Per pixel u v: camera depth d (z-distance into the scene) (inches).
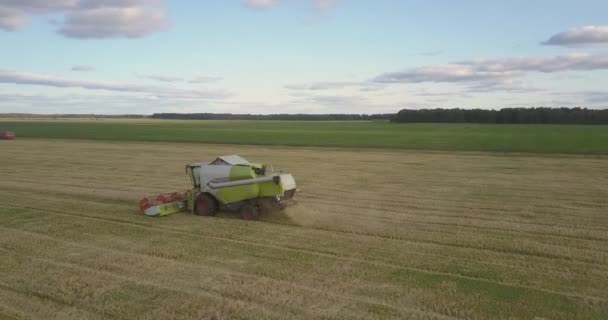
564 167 1036.5
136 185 796.6
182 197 559.8
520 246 418.9
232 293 312.0
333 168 1042.7
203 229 474.0
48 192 719.1
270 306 293.3
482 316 279.1
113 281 334.6
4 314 285.9
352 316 278.8
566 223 509.7
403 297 305.3
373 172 970.1
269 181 507.5
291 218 515.8
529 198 665.6
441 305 292.7
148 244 422.0
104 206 596.7
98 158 1279.5
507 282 331.9
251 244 420.8
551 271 354.6
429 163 1139.3
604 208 593.3
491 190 737.0
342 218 528.4
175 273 348.8
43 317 282.2
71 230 472.4
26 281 335.3
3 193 706.2
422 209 589.3
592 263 375.9
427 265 366.0
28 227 485.7
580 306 292.2
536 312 284.2
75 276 344.2
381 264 367.9
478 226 494.9
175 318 278.7
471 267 362.3
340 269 355.6
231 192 520.1
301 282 330.6
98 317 281.4
